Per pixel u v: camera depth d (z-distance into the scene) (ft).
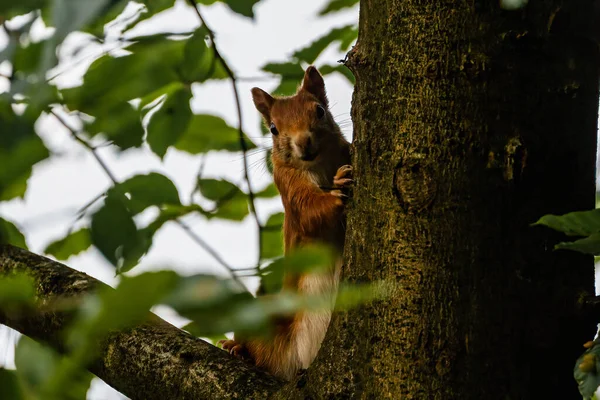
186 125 28.84
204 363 25.38
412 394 21.25
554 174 22.56
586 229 17.74
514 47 22.66
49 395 12.35
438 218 22.13
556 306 22.02
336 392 22.16
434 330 21.50
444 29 22.91
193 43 26.78
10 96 13.24
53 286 28.02
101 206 19.72
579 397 22.29
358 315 22.61
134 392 25.90
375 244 22.91
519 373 21.47
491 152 22.25
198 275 9.10
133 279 8.54
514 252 22.00
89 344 9.62
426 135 22.58
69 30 9.70
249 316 9.37
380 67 23.79
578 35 23.13
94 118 23.67
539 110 22.59
